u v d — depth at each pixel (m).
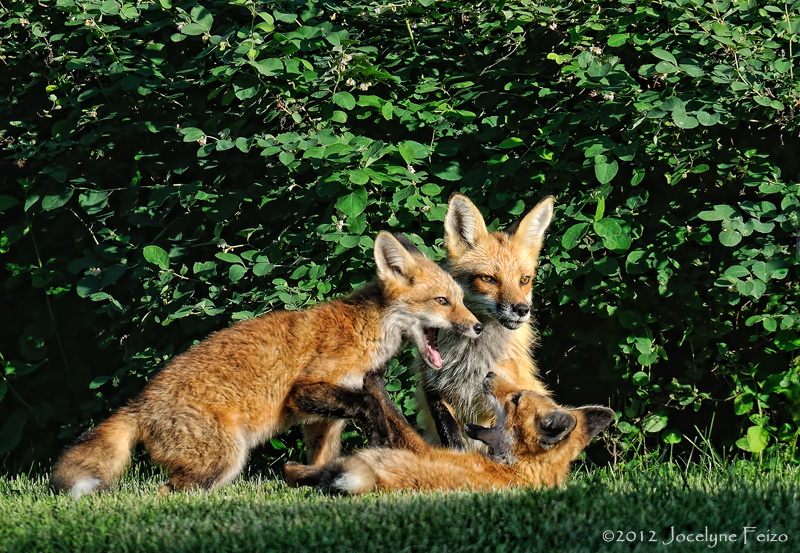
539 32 11.58
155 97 11.51
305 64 10.62
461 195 10.58
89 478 8.45
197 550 6.08
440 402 10.64
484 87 11.49
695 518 6.60
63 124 11.42
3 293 12.59
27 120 11.93
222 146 10.40
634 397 11.32
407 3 11.28
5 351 12.65
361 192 10.23
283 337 9.37
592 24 10.75
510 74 11.17
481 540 6.05
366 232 11.01
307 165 10.91
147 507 7.43
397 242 9.87
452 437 10.28
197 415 8.72
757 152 10.95
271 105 11.11
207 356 9.08
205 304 10.73
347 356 9.52
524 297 10.23
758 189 10.53
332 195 10.41
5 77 12.20
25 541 6.41
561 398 12.11
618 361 11.22
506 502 6.83
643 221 10.98
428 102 11.17
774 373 10.77
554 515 6.53
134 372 11.20
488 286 10.38
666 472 10.04
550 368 12.11
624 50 11.39
